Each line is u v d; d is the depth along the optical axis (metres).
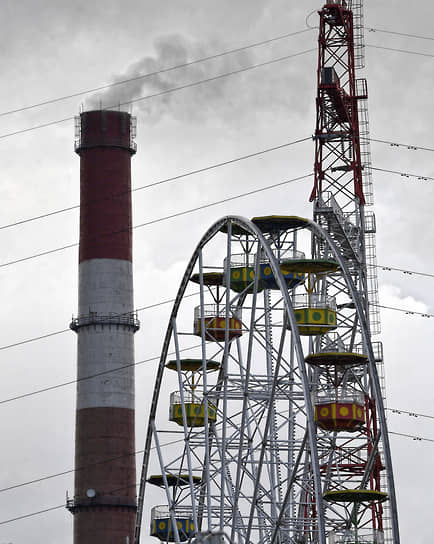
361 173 157.12
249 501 133.25
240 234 143.88
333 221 149.62
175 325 144.88
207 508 140.25
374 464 143.50
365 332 128.12
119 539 194.00
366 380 149.12
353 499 128.62
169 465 149.75
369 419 148.38
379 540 122.06
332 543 122.81
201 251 139.88
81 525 194.25
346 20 159.50
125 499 195.50
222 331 146.25
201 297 139.75
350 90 158.25
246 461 134.62
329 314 134.12
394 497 121.75
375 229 157.00
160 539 157.88
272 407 126.62
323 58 158.75
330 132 156.62
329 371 140.50
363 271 155.12
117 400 198.38
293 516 139.50
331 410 128.00
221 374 150.62
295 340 121.88
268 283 140.00
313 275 140.75
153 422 148.38
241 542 140.00
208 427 139.25
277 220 135.38
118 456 196.25
